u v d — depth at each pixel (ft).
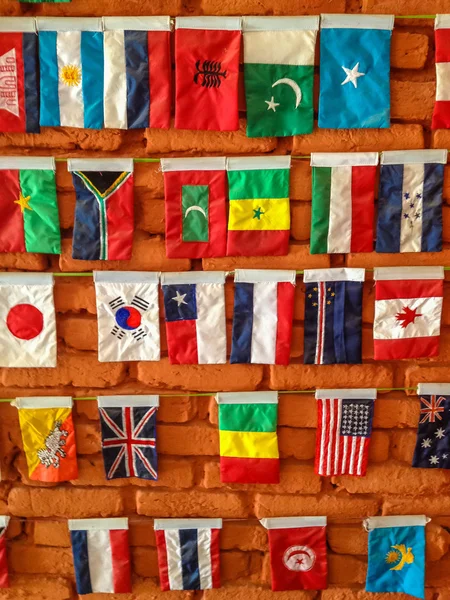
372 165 2.81
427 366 3.03
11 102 2.75
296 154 2.85
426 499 3.13
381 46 2.72
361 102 2.76
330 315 2.92
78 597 3.20
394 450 3.12
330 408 3.01
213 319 2.92
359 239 2.88
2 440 3.07
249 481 3.04
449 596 3.20
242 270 2.88
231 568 3.19
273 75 2.73
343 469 3.06
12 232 2.85
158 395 3.01
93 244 2.85
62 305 2.97
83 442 3.08
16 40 2.69
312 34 2.70
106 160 2.80
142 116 2.76
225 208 2.85
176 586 3.15
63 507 3.11
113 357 2.95
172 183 2.81
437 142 2.84
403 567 3.14
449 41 2.72
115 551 3.10
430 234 2.87
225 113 2.75
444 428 3.03
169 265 2.93
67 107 2.75
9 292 2.89
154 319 2.92
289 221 2.87
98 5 2.71
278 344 2.94
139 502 3.11
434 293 2.89
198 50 2.69
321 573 3.14
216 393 3.02
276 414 3.02
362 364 3.02
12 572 3.16
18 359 2.95
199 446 3.09
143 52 2.70
